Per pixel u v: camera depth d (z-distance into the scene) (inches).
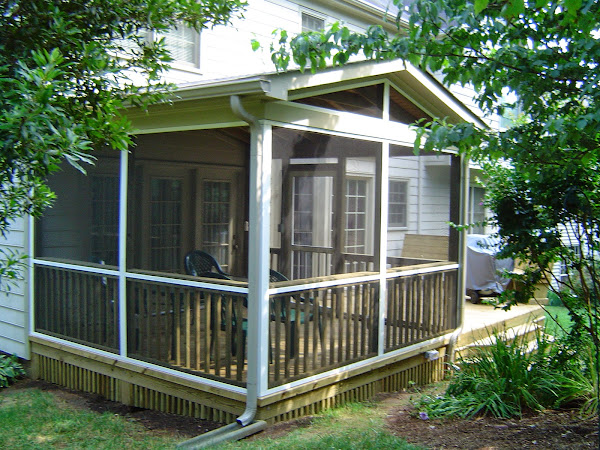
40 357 282.7
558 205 207.0
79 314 259.9
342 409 223.3
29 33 135.0
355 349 234.8
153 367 228.2
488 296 398.6
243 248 306.3
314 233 287.9
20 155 104.1
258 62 366.9
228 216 295.9
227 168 293.0
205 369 211.8
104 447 189.0
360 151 257.8
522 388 201.2
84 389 262.2
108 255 244.8
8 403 245.4
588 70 153.3
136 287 235.8
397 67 234.4
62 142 105.8
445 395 216.8
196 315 214.4
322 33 184.5
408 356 261.3
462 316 300.2
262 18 368.2
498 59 167.5
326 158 283.7
